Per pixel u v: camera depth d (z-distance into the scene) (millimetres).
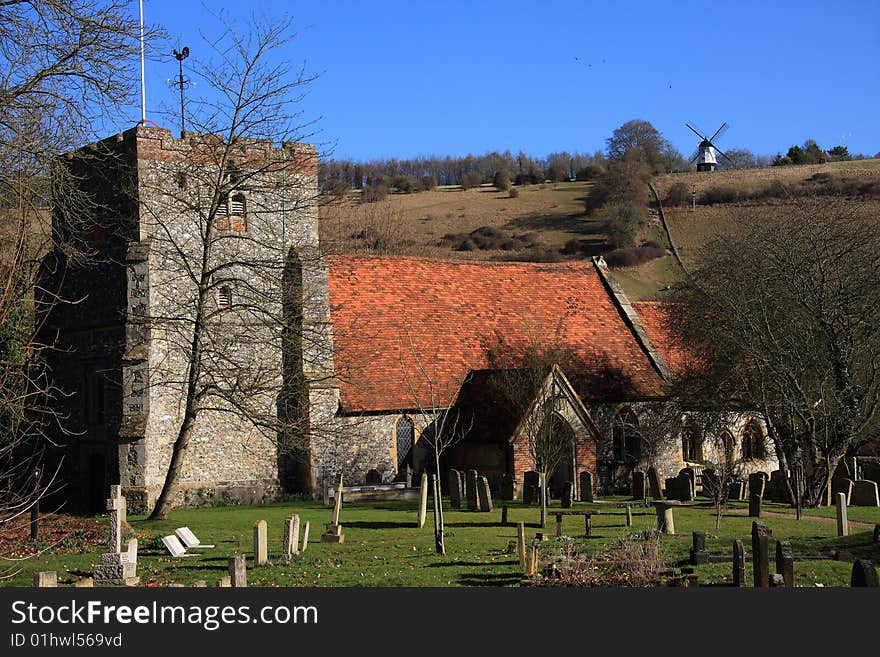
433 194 133250
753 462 48344
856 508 36688
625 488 45375
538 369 40562
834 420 38781
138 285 37469
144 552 27406
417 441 42156
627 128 142500
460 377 43844
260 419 35375
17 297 21469
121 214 38219
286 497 39875
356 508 36875
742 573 20672
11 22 24859
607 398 45250
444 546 27141
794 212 47812
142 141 37531
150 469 37344
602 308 50500
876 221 48438
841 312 39125
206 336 36375
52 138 26219
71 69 25938
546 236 108062
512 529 30656
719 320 42438
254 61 35750
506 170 142250
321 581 22625
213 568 24828
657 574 21281
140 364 37156
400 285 46625
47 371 40625
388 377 42344
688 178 122062
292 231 40875
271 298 35906
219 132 36062
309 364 39969
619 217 103625
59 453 41406
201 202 36375
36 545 28609
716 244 49938
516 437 39594
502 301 48469
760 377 40469
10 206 24297
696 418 46156
